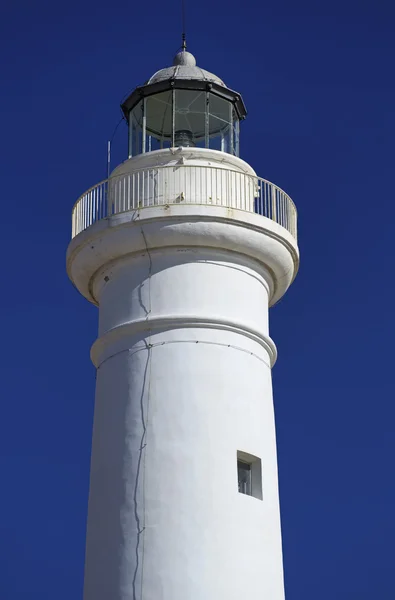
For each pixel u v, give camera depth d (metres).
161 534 22.03
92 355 24.48
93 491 23.16
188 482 22.31
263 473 23.12
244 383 23.39
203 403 22.89
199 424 22.72
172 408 22.84
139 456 22.66
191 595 21.64
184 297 23.50
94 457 23.42
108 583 22.12
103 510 22.72
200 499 22.22
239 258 24.12
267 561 22.50
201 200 24.14
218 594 21.72
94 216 24.50
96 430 23.62
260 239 23.95
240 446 22.89
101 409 23.62
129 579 21.92
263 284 24.66
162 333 23.39
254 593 22.06
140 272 23.88
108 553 22.33
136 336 23.53
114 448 23.02
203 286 23.62
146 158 24.80
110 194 24.62
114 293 24.14
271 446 23.62
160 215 23.45
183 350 23.17
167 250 23.80
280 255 24.41
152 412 22.88
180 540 21.95
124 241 23.77
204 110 25.64
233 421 22.97
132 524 22.25
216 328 23.44
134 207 24.12
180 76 25.62
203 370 23.09
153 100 25.67
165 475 22.41
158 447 22.61
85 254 24.28
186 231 23.50
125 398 23.23
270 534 22.80
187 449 22.55
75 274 24.84
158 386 23.02
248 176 24.69
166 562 21.84
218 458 22.58
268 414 23.78
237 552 22.09
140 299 23.66
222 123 25.86
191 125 25.55
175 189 24.20
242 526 22.33
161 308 23.47
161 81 25.44
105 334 23.83
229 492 22.44
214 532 22.06
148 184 24.31
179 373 23.05
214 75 26.28
